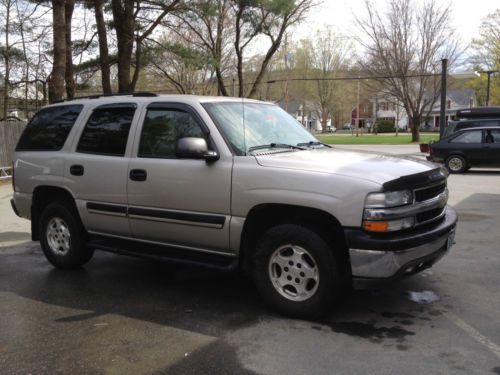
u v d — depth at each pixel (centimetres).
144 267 633
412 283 538
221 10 2441
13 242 794
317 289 429
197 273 602
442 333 411
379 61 3953
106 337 417
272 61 4728
